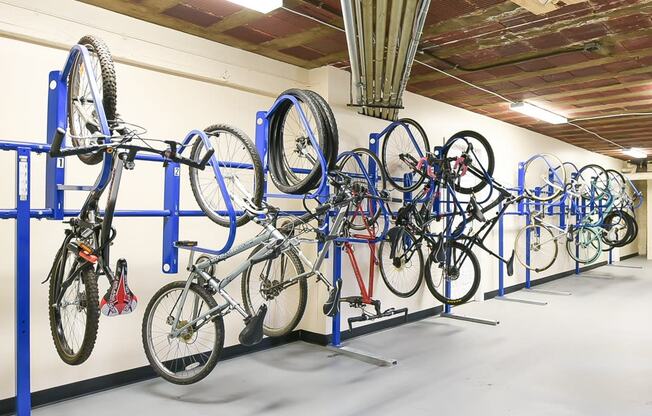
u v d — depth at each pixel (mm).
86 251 2295
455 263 4633
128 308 2432
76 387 3152
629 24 3367
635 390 3256
